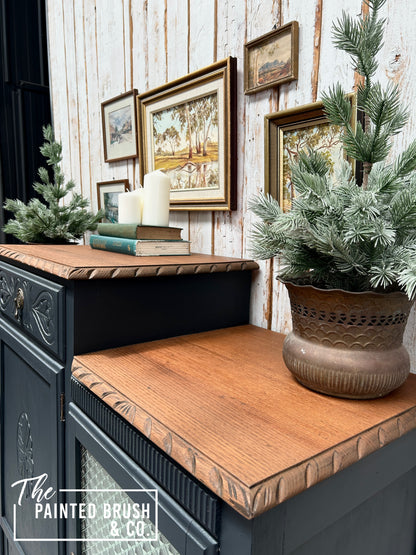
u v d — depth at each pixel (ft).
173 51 3.86
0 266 3.77
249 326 3.23
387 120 1.61
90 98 5.33
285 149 2.90
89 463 2.41
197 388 2.00
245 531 1.33
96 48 5.06
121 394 1.91
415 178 1.72
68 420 2.54
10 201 4.89
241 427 1.61
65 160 6.17
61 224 4.70
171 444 1.53
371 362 1.75
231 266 3.02
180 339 2.83
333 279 1.87
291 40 2.72
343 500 1.61
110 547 2.23
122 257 3.01
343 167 2.01
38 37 6.35
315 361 1.82
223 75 3.25
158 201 3.41
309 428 1.61
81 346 2.47
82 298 2.43
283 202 2.94
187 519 1.55
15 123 6.29
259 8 2.99
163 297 2.78
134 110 4.41
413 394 1.96
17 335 3.37
